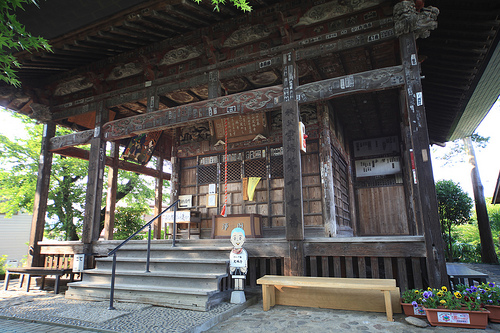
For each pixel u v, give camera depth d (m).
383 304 4.35
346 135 10.84
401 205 10.37
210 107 6.54
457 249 15.77
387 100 8.83
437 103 9.02
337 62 7.05
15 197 12.83
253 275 5.77
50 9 5.93
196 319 3.96
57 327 3.92
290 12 6.12
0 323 4.14
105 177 14.80
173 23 6.70
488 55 6.50
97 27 6.55
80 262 6.86
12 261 8.78
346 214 10.05
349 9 5.75
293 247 5.31
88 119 9.73
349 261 5.01
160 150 11.95
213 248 5.55
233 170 9.12
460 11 5.74
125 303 5.00
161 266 5.58
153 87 7.42
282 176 8.50
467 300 3.89
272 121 8.81
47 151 8.47
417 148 4.81
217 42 6.71
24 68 8.09
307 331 3.61
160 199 11.74
